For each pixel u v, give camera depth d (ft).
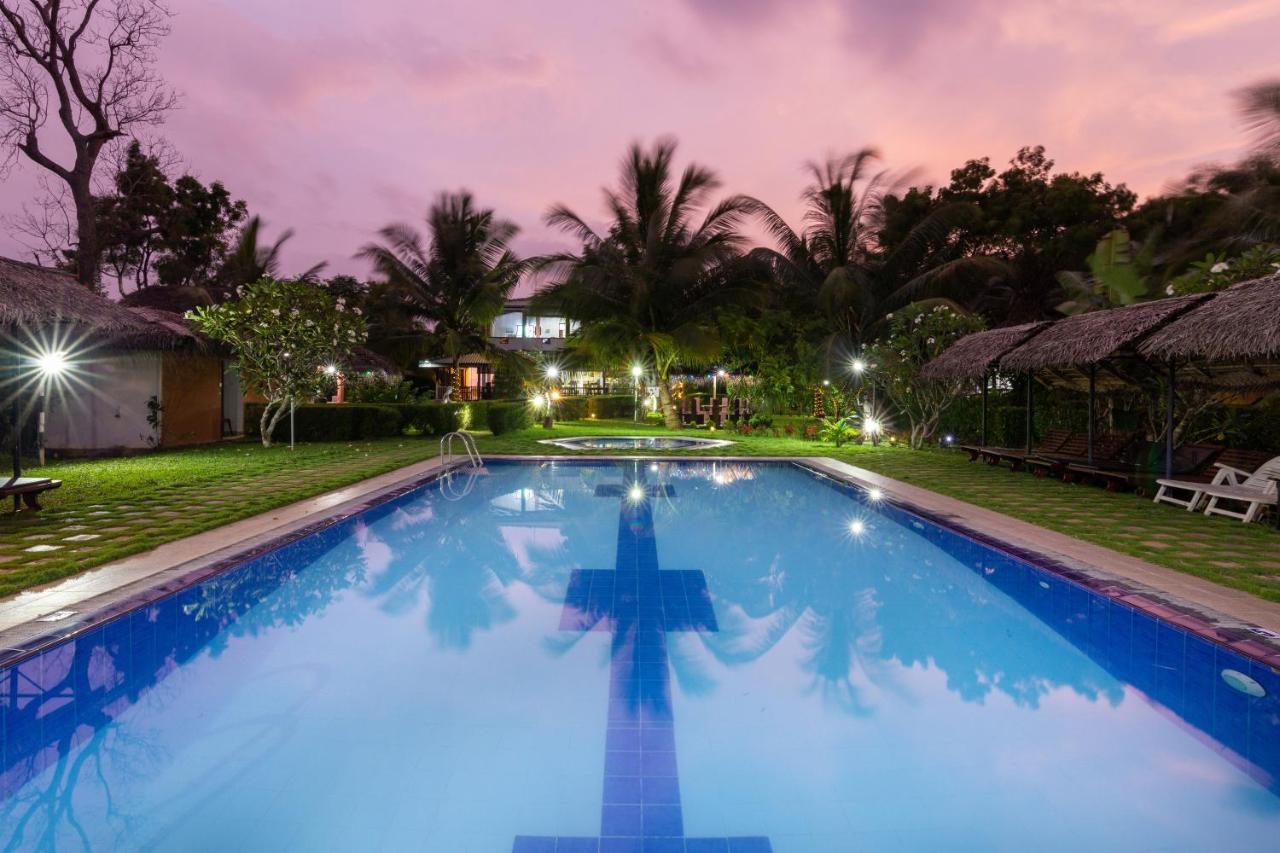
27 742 10.14
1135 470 30.30
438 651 13.66
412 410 59.72
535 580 18.62
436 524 25.49
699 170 70.33
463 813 8.43
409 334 94.79
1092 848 7.86
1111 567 17.35
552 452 47.11
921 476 35.37
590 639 14.37
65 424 44.57
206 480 31.63
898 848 7.83
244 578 17.75
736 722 10.85
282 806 8.57
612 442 55.98
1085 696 11.91
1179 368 31.40
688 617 15.74
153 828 8.14
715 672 12.77
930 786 9.09
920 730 10.64
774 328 76.89
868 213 75.61
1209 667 12.49
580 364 90.58
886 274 76.84
